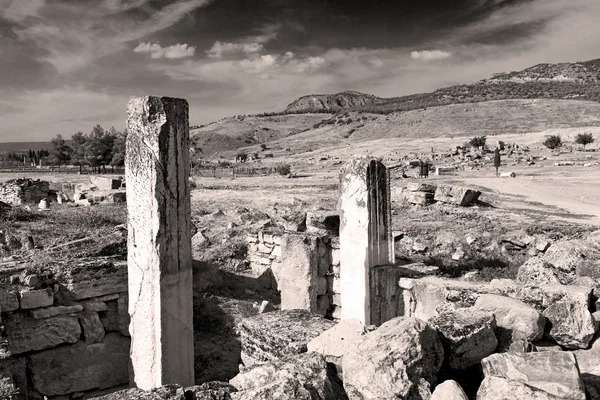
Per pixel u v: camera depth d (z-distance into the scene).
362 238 9.55
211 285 13.78
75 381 8.76
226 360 9.69
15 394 7.20
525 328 5.67
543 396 3.87
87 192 29.27
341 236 10.00
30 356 8.27
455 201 25.23
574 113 137.25
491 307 5.99
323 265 11.65
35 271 8.71
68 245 11.10
